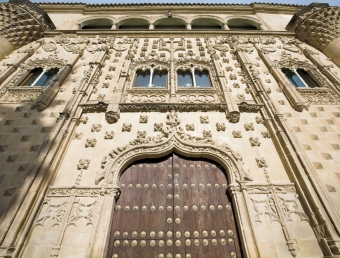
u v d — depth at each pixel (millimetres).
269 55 13273
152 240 6324
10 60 12281
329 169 7562
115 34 15336
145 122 9117
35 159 7191
